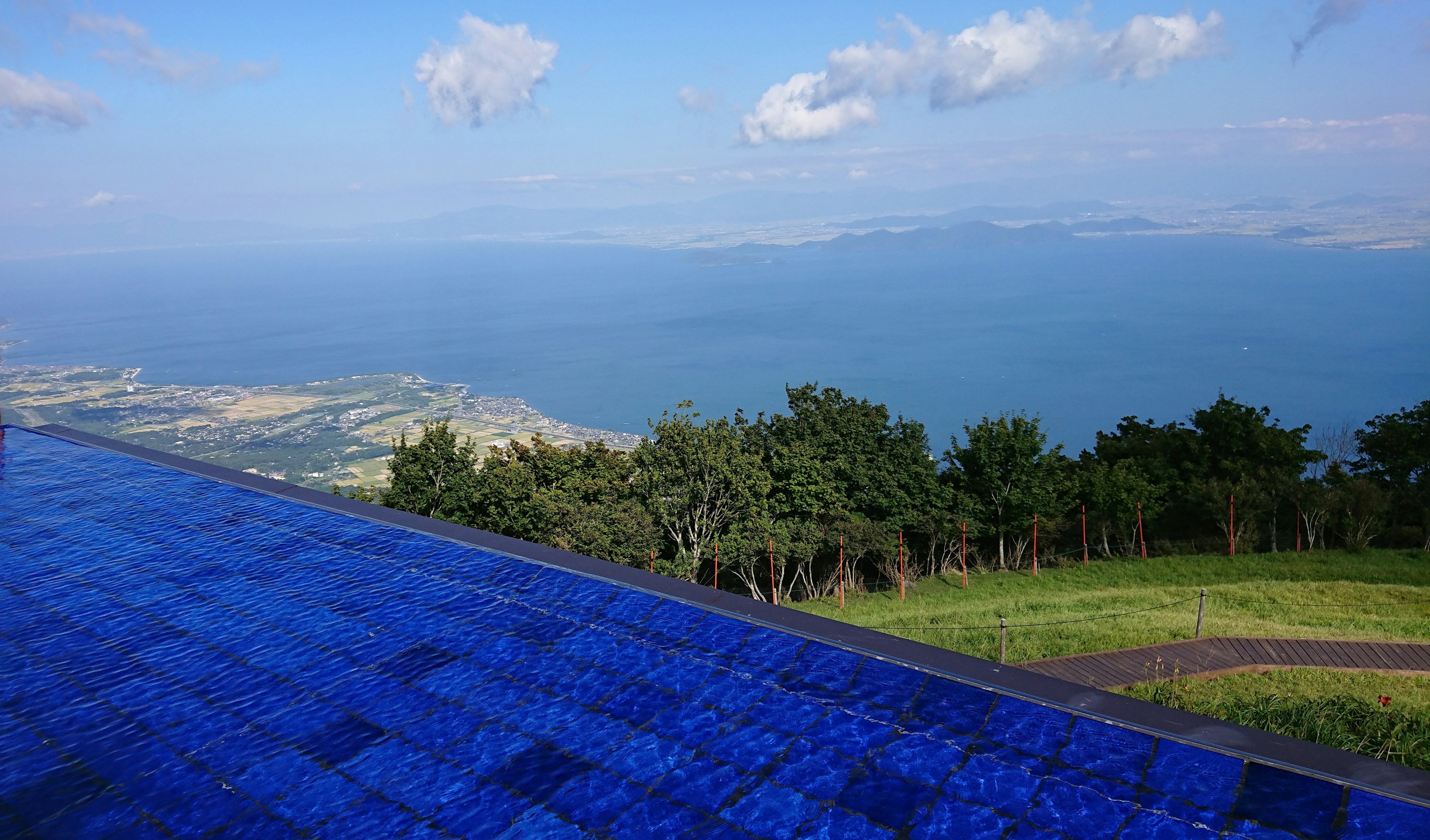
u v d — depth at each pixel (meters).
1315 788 2.51
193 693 3.51
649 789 2.66
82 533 5.80
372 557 5.13
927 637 14.65
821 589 23.73
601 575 4.59
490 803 2.63
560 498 20.20
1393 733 8.44
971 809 2.49
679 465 21.56
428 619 4.16
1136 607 16.84
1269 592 17.92
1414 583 19.39
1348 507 22.62
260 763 2.94
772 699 3.22
